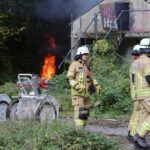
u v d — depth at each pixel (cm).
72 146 779
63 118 1502
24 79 1509
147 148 954
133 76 976
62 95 1772
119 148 848
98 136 811
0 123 938
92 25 2428
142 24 2317
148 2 2289
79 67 1066
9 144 804
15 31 3052
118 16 2236
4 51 3041
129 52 2300
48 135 805
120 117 1480
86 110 1059
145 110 948
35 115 1320
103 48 2031
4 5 3108
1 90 1848
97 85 1083
